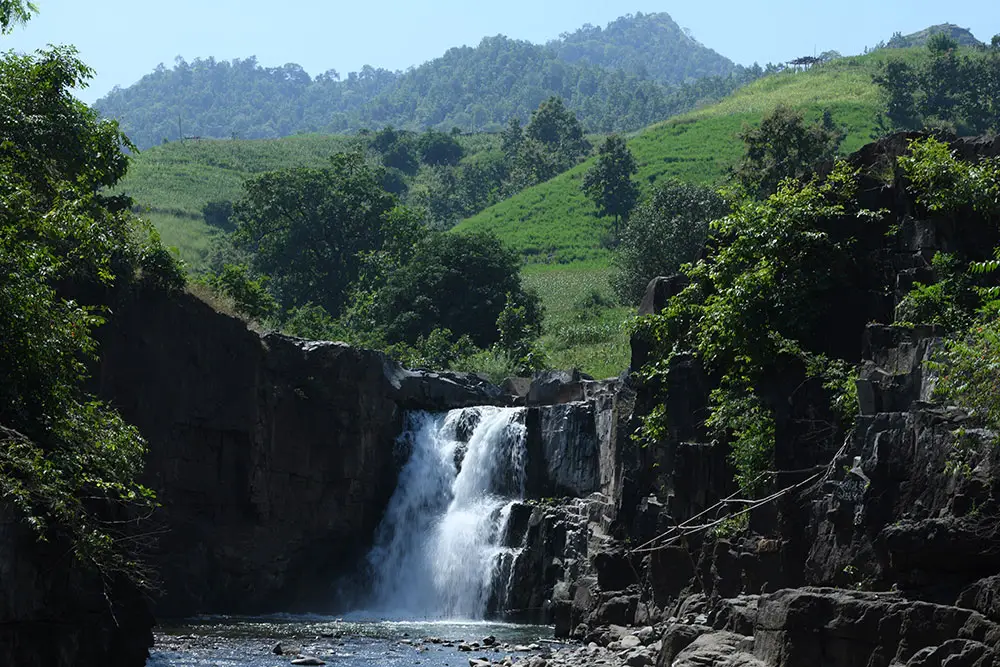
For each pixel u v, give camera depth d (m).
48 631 21.36
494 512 45.53
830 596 18.50
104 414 25.19
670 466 30.94
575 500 43.66
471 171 163.00
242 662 29.89
